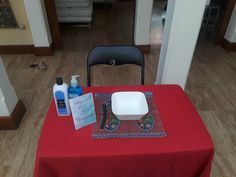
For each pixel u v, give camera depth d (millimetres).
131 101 1060
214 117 2029
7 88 1797
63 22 3975
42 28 2857
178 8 1447
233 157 1653
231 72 2756
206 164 875
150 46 3346
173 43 1611
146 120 965
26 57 3051
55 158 799
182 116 990
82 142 857
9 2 2660
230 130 1894
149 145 844
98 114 1003
